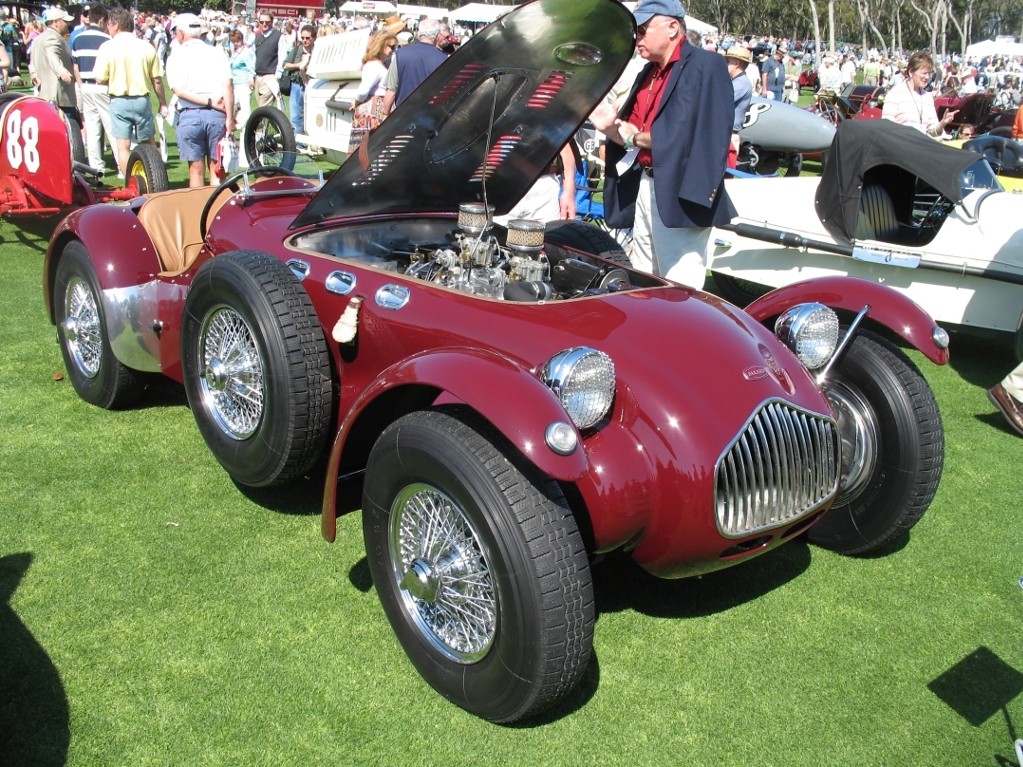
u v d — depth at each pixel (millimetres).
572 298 3037
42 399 4449
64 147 6156
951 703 2725
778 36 74875
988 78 34875
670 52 4215
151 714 2441
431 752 2381
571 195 5992
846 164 5953
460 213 3443
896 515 3271
